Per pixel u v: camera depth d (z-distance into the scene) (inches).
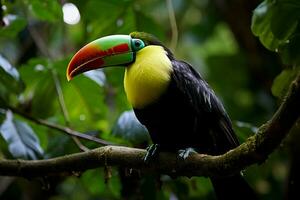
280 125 148.0
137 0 316.8
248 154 156.1
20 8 278.5
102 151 190.5
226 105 358.0
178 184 243.6
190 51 386.3
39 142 240.4
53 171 197.3
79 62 203.0
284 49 205.3
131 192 239.0
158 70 194.4
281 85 211.9
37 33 319.9
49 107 261.1
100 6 267.1
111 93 289.7
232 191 195.3
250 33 325.1
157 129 201.2
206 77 373.4
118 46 201.6
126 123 223.3
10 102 267.3
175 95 194.4
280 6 201.6
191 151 180.4
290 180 264.1
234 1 320.8
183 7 360.8
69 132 233.9
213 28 370.6
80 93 256.7
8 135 225.0
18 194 306.7
